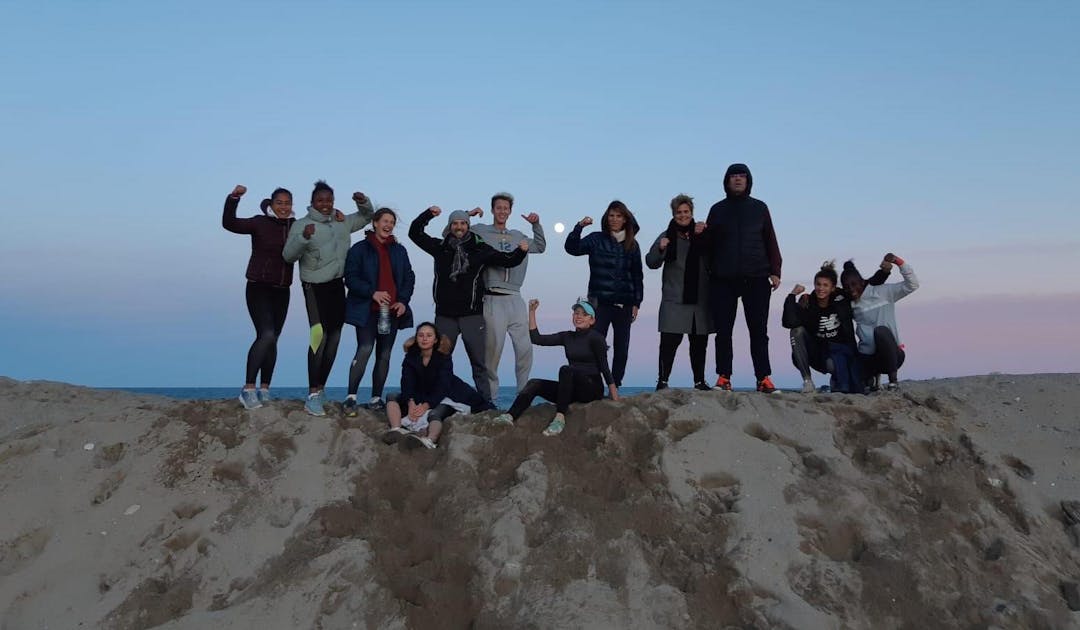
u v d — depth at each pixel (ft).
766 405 23.09
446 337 23.44
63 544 19.11
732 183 25.61
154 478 20.77
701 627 16.58
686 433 21.62
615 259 26.07
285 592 17.26
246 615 16.85
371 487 20.44
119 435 22.13
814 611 16.70
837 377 25.80
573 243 26.63
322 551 18.39
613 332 26.27
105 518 19.75
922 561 18.12
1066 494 20.61
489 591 17.31
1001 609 17.19
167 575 18.53
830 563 18.01
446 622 16.84
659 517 18.97
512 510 18.97
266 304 22.65
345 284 23.94
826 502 19.56
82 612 17.56
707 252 26.02
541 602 16.87
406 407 23.24
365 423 22.85
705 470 20.27
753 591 17.13
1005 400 24.86
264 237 22.58
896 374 25.44
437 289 25.85
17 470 21.07
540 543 18.40
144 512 19.86
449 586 17.33
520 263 26.96
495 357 26.43
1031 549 18.92
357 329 23.82
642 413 22.12
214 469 20.98
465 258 25.46
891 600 17.35
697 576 17.48
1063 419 23.59
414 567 17.93
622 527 18.67
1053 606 17.40
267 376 23.54
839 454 21.25
